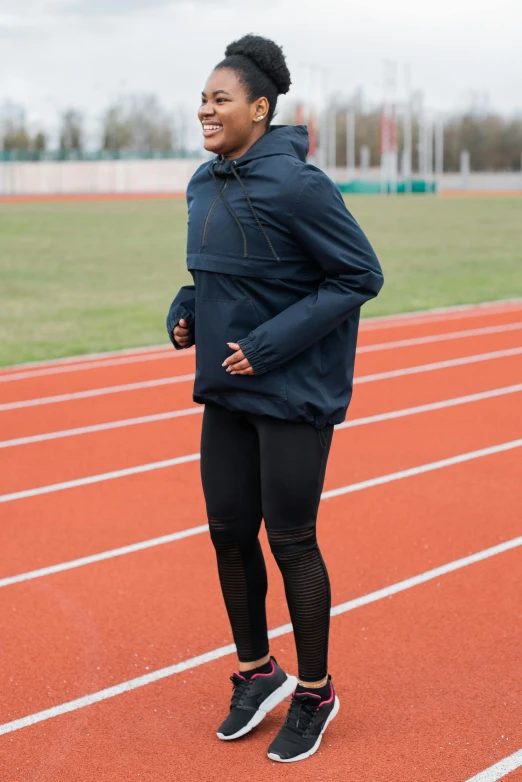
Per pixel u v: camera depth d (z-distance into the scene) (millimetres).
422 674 4293
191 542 6082
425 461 7895
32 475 7613
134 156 95188
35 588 5348
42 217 49250
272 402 3461
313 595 3600
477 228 39781
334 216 3352
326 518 6480
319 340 3539
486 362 12453
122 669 4387
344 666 4379
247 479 3703
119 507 6793
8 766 3574
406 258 27656
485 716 3910
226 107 3400
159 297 20172
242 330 3465
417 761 3578
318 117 85312
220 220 3424
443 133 114125
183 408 10000
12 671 4359
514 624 4809
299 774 3498
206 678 4297
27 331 15727
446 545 5949
